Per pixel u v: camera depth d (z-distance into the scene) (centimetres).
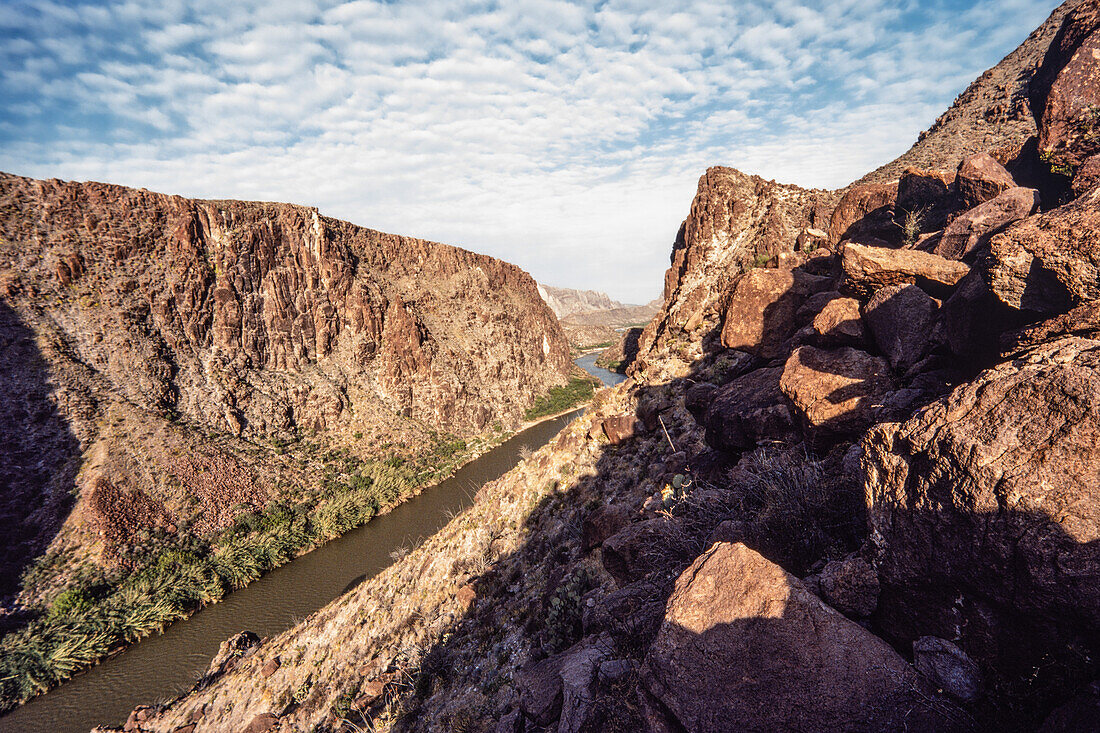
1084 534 258
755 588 393
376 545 4669
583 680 595
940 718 299
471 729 998
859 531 481
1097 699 234
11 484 4044
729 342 1252
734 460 963
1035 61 3750
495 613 1434
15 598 3453
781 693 344
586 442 1867
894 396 612
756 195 3703
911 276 735
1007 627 293
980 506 306
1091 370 297
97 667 3095
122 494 4278
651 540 809
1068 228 417
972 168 1163
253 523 4666
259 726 1641
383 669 1594
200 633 3416
